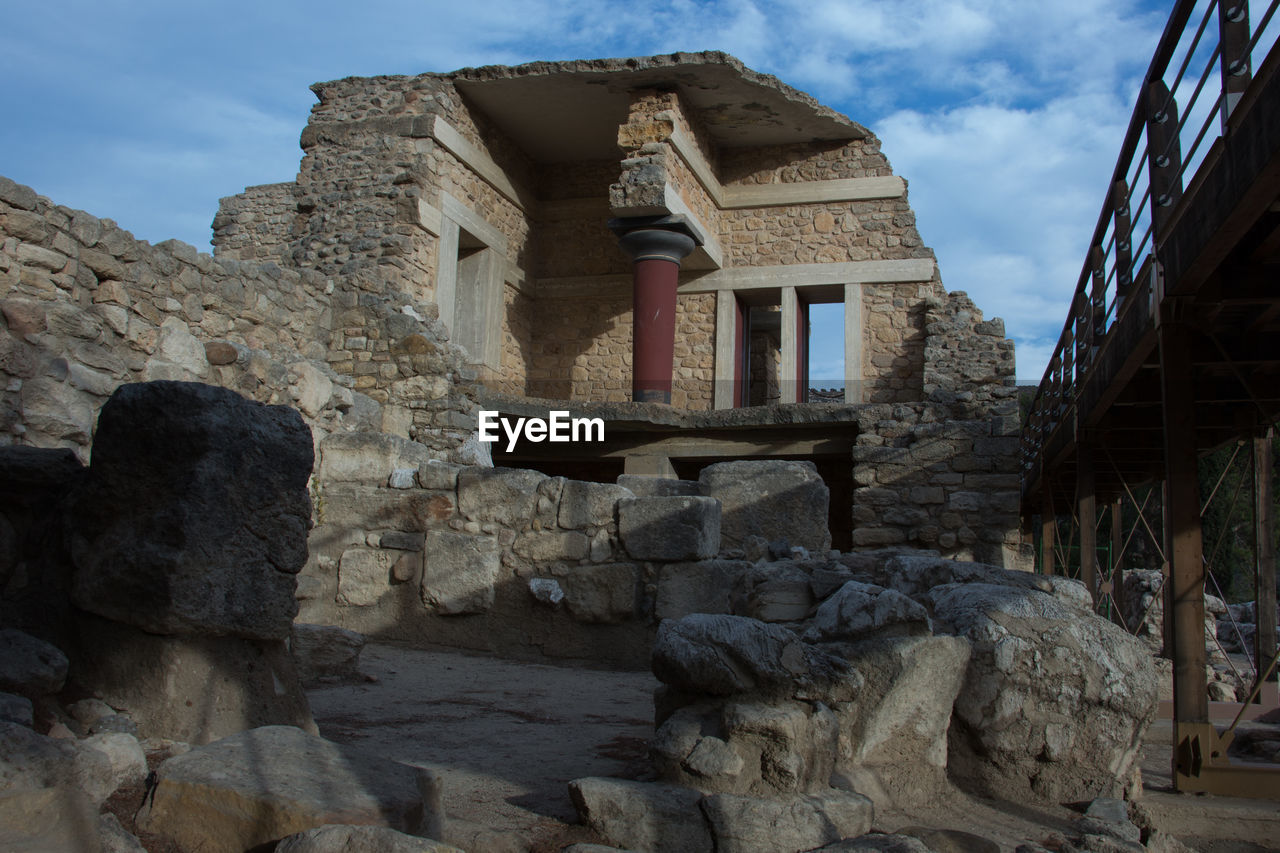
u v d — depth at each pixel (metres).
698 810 3.17
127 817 2.74
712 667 3.49
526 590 7.14
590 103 15.87
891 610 4.17
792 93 15.50
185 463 3.57
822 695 3.57
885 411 12.88
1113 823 3.89
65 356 7.18
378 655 6.78
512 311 17.38
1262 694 7.78
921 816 3.90
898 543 12.38
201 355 8.56
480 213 16.23
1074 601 5.29
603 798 3.19
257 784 2.71
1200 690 4.94
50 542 3.77
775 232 17.27
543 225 18.41
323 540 7.62
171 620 3.41
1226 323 6.10
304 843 2.42
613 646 6.89
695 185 16.14
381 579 7.45
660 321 14.98
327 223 14.45
